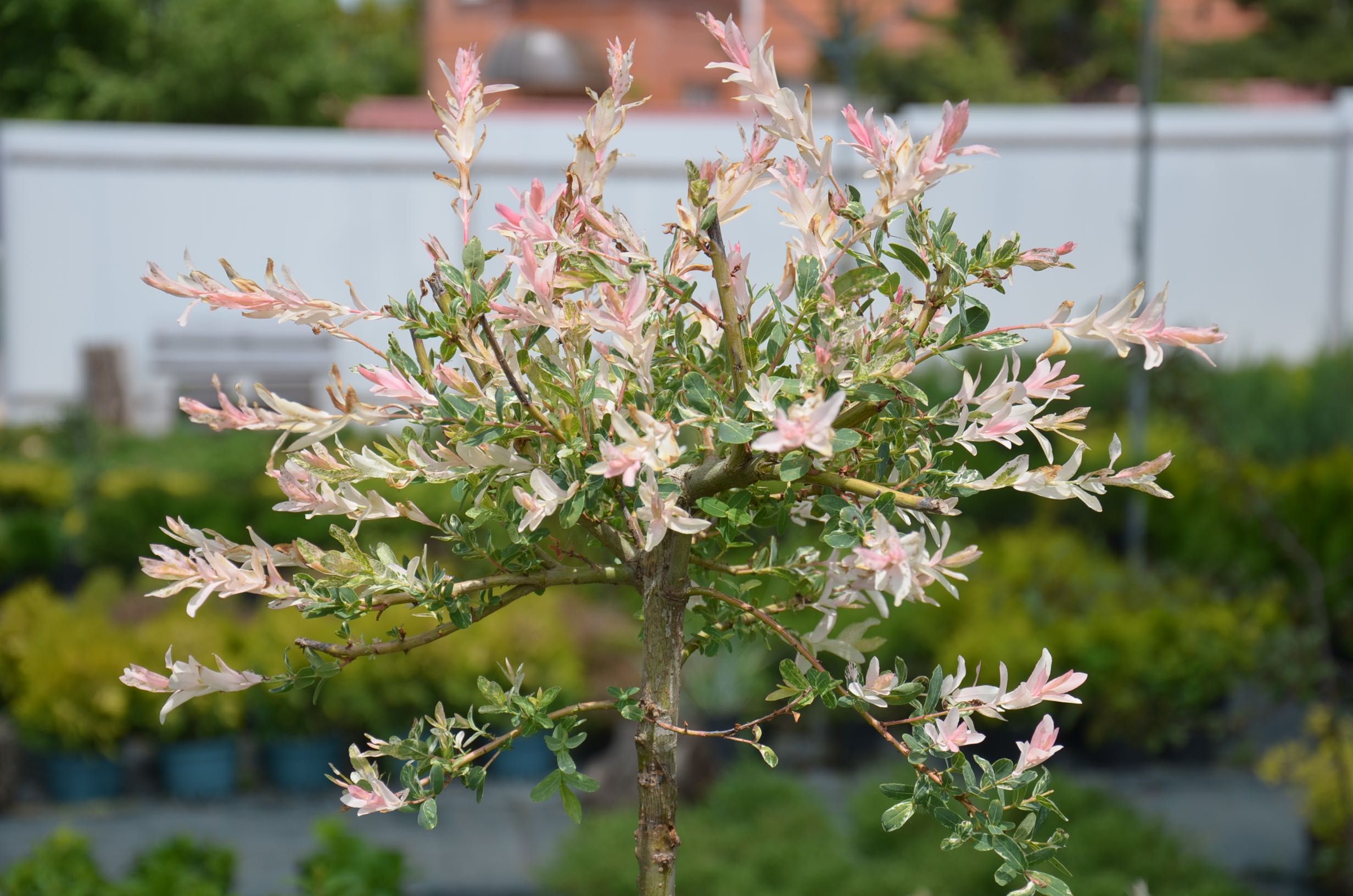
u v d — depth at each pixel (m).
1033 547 7.24
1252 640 6.05
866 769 6.11
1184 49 22.09
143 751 6.43
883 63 19.44
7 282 13.21
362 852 3.34
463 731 1.11
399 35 27.03
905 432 1.08
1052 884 0.99
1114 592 6.68
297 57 21.55
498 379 1.11
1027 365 8.50
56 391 13.27
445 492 7.40
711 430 1.08
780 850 4.05
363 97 22.55
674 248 1.15
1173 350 6.32
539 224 1.05
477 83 1.10
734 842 4.20
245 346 13.09
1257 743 6.38
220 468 10.47
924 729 1.04
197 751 5.96
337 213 13.30
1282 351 13.07
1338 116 12.93
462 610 1.13
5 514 9.78
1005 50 21.14
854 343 1.04
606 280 1.07
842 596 1.25
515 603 6.62
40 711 5.82
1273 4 22.52
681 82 17.97
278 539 7.93
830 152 1.00
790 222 1.08
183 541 1.04
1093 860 3.82
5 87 20.33
